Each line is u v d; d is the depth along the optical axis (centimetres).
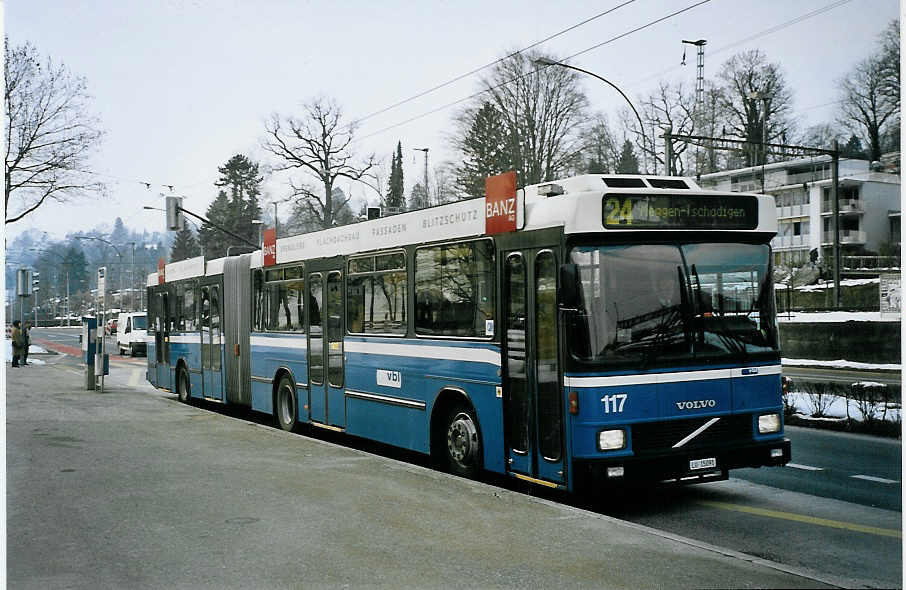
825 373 2728
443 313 1018
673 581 568
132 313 4741
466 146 4800
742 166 7200
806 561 671
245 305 1630
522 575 589
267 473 981
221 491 884
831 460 1144
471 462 970
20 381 2573
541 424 843
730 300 845
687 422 810
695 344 820
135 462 1070
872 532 762
